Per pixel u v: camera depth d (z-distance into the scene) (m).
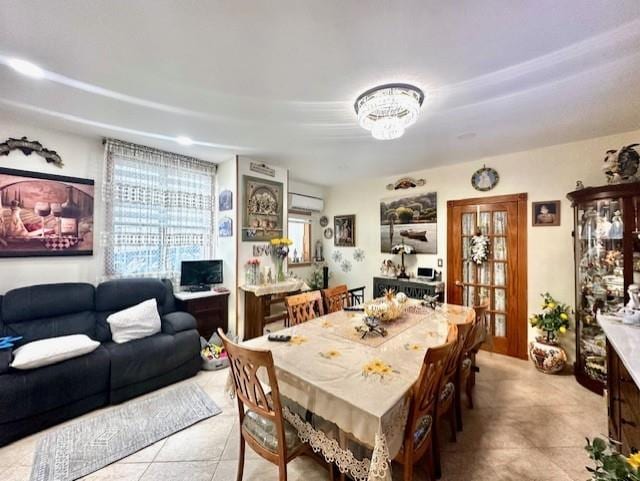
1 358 1.92
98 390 2.21
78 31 1.37
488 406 2.32
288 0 1.18
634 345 1.46
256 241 3.68
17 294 2.36
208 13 1.25
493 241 3.46
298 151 3.25
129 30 1.36
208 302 3.35
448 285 3.81
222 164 3.71
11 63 1.63
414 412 1.24
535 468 1.68
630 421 1.44
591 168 2.82
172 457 1.76
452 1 1.18
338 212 5.20
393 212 4.43
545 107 2.12
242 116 2.31
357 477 1.22
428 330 2.02
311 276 5.26
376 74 1.71
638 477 0.75
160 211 3.29
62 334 2.44
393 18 1.27
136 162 3.11
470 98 1.99
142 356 2.43
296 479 1.60
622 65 1.62
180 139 2.88
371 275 4.73
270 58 1.57
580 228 2.70
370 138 2.79
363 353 1.63
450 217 3.81
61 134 2.71
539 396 2.47
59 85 1.87
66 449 1.80
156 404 2.30
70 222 2.75
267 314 3.59
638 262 2.32
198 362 2.84
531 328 3.21
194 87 1.88
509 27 1.32
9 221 2.45
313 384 1.30
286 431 1.43
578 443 1.89
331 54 1.53
